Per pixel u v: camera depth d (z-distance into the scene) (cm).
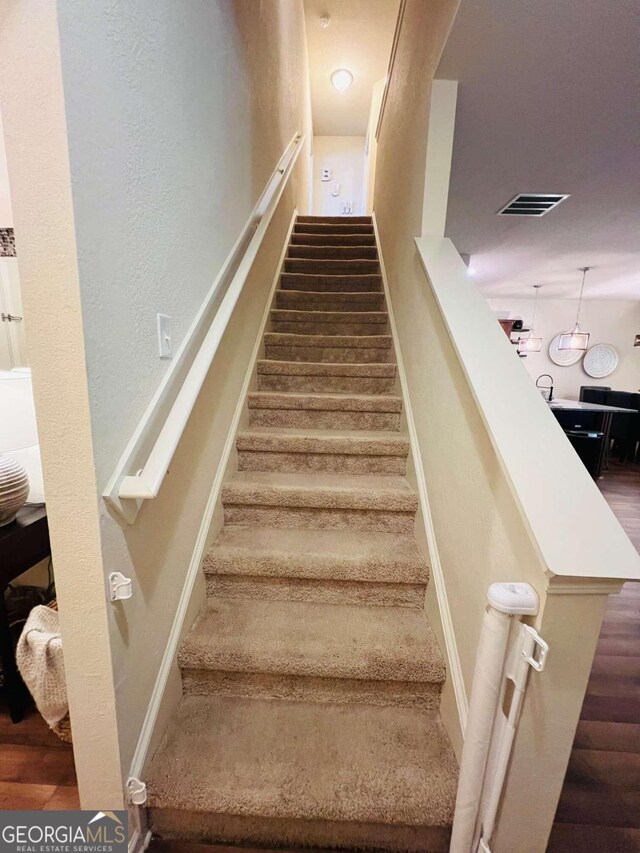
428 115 147
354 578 135
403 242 208
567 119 160
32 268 67
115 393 79
